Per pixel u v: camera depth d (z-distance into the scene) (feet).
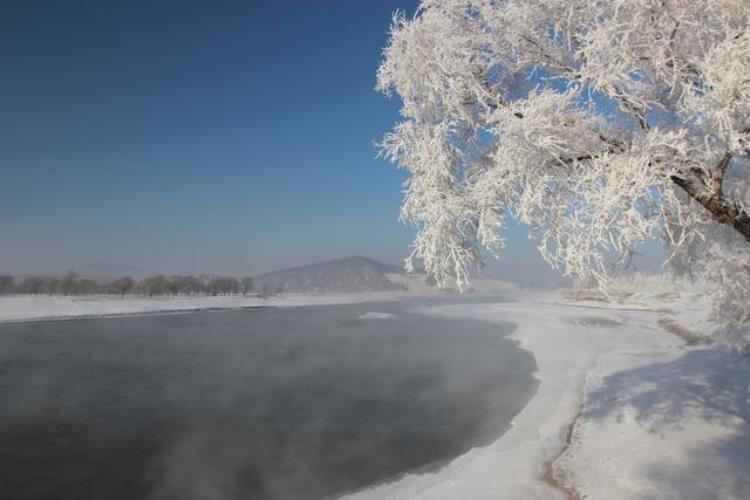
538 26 23.38
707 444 33.99
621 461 32.22
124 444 44.47
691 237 22.48
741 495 26.07
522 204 20.86
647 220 18.13
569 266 19.72
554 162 21.63
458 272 22.06
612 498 27.25
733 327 35.86
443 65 22.67
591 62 19.36
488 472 33.94
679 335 108.68
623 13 19.49
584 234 19.30
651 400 46.34
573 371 69.21
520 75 25.62
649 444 34.60
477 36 24.09
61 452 42.75
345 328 143.43
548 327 132.87
